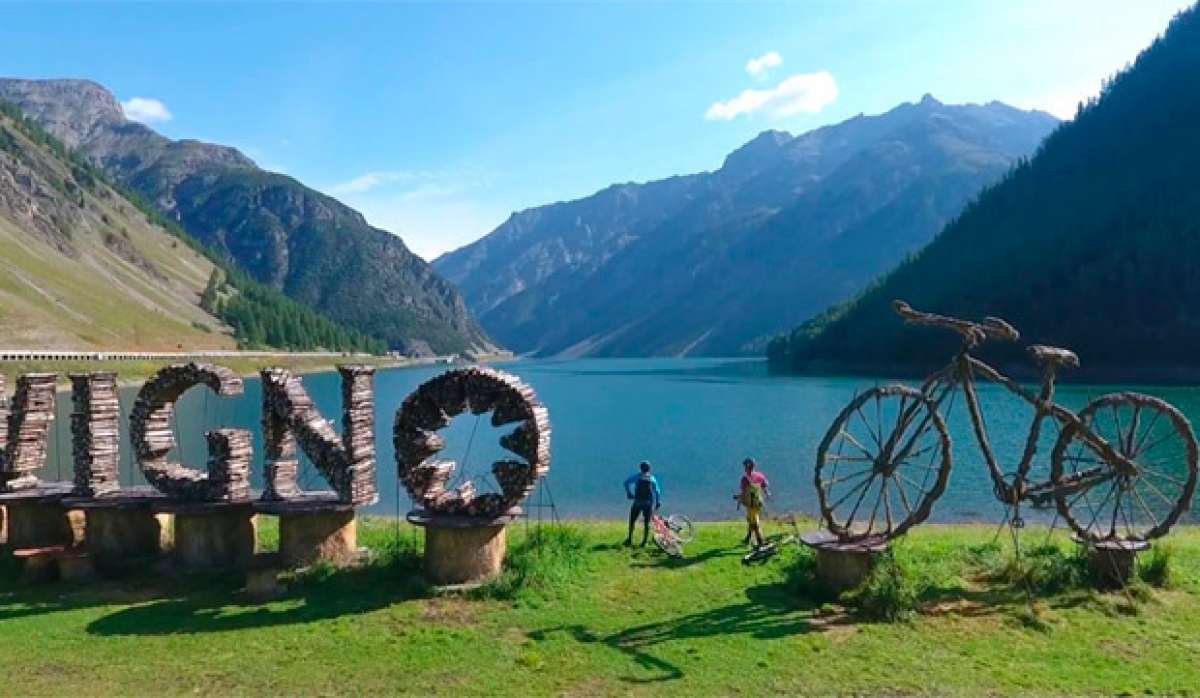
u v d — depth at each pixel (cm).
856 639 1377
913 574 1662
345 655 1312
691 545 2048
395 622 1454
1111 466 1711
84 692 1185
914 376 15438
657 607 1538
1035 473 4528
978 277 17750
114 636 1396
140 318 19612
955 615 1494
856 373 17175
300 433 1797
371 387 1812
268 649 1338
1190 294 13675
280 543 1769
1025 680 1216
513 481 1642
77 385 1919
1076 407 7869
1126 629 1427
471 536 1633
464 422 8662
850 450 5862
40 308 16275
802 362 19788
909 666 1269
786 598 1591
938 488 1628
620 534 2252
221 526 1798
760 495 1994
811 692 1179
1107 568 1634
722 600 1580
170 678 1233
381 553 1800
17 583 1727
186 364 1842
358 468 1758
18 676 1240
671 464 5353
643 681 1216
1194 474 1680
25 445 1980
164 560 1827
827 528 1825
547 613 1500
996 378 1708
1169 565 1730
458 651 1327
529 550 1797
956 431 6275
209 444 1816
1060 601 1568
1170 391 10912
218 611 1519
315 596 1594
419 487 1697
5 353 11106
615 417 8750
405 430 1705
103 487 1916
